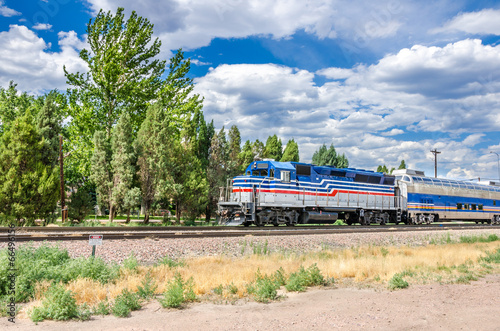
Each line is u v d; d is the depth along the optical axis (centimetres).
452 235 2478
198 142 4284
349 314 755
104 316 746
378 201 3186
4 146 2527
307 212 2706
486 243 2075
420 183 3609
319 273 1131
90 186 3638
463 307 807
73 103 3588
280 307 820
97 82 3494
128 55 3566
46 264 1003
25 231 1897
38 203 2475
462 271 1234
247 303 856
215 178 3897
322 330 653
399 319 719
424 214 3647
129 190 2938
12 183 2384
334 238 1969
